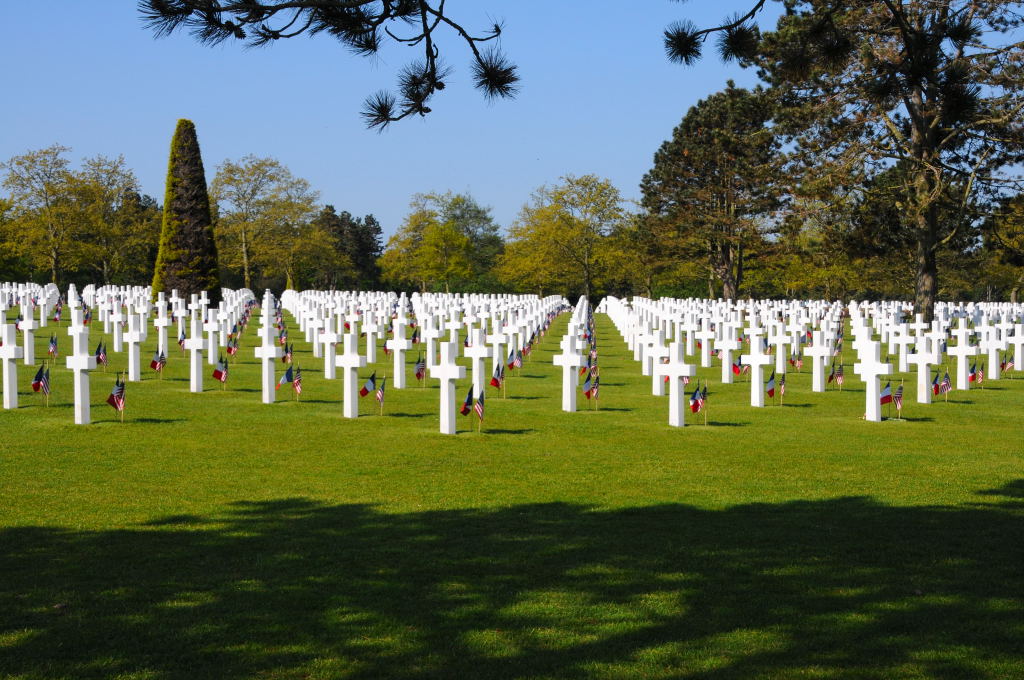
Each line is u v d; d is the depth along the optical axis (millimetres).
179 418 15828
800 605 7199
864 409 18750
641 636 6574
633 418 16922
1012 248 43531
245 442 13914
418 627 6699
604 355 30859
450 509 10172
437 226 100562
